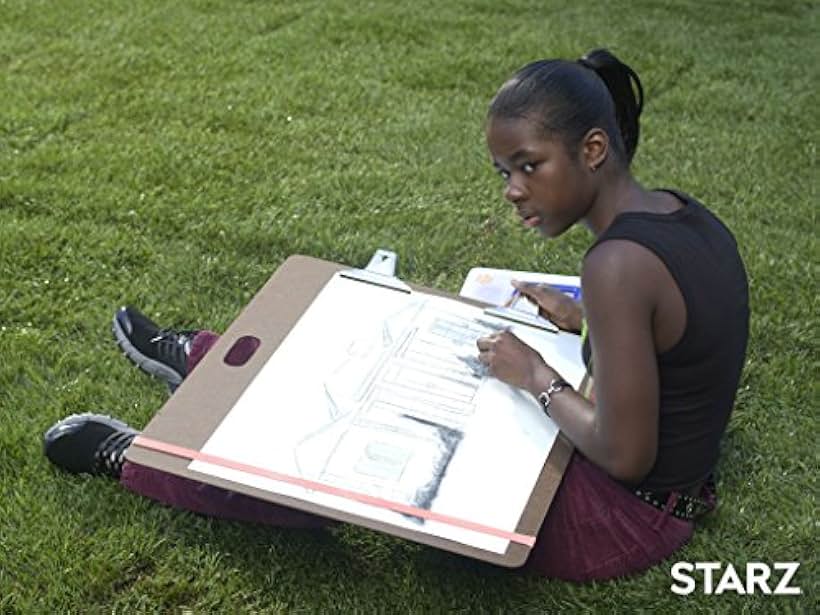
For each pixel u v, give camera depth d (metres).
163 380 3.15
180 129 4.46
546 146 2.18
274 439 2.42
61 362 3.20
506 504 2.32
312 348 2.63
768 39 5.40
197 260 3.68
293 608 2.53
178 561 2.61
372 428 2.45
